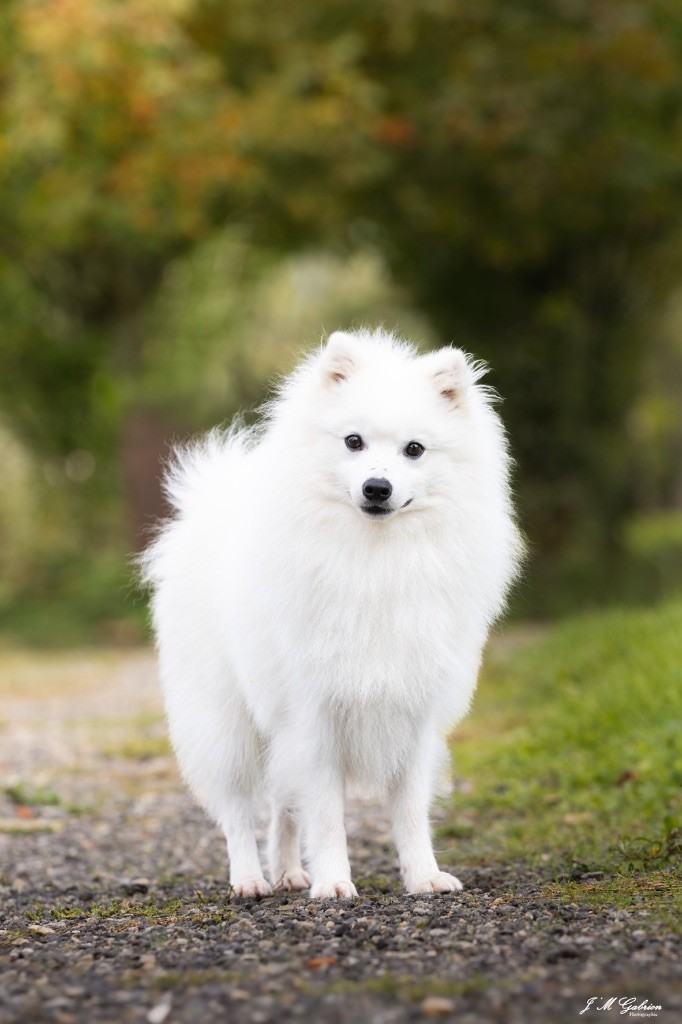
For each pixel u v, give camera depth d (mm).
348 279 32562
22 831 8594
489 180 23469
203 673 6555
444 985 4125
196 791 6762
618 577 23359
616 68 22453
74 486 26469
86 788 10164
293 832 6762
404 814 6117
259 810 6859
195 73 20953
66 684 16922
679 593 16641
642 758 8844
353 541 5750
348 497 5730
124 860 7746
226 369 26562
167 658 6754
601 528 25625
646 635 12906
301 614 5777
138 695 15664
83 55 19219
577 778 8938
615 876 6117
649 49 22250
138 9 19281
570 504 25312
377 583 5719
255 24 22797
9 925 5746
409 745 6031
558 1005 3898
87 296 25625
